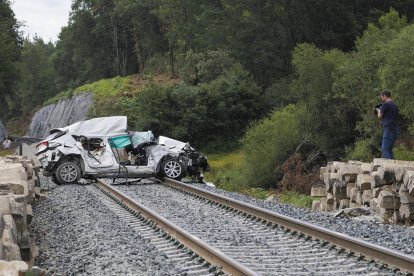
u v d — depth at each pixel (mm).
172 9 71125
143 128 46625
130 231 10781
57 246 9664
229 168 35688
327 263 7848
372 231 10508
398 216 12359
